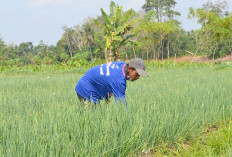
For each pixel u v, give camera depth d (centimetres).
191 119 465
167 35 6556
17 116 407
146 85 848
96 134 341
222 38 4031
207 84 809
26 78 1462
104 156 323
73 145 306
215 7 5428
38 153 282
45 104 547
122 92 429
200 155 371
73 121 359
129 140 346
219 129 484
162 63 2791
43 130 326
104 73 439
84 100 478
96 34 7756
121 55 7038
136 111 432
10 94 699
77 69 2381
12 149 279
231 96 638
